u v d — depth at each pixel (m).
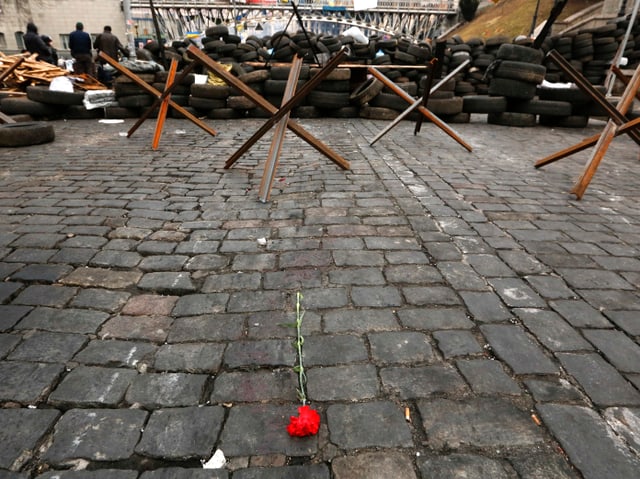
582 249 2.58
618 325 1.84
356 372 1.55
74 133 6.62
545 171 4.50
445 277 2.20
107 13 31.39
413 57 11.02
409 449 1.25
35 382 1.48
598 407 1.40
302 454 1.23
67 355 1.62
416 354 1.64
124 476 1.17
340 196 3.45
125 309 1.92
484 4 44.75
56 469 1.18
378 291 2.07
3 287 2.06
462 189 3.72
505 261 2.39
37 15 30.81
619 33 14.12
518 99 8.14
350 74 8.59
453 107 8.06
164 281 2.15
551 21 5.01
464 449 1.25
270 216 3.02
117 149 5.38
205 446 1.26
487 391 1.46
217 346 1.68
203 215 3.04
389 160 4.77
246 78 8.40
